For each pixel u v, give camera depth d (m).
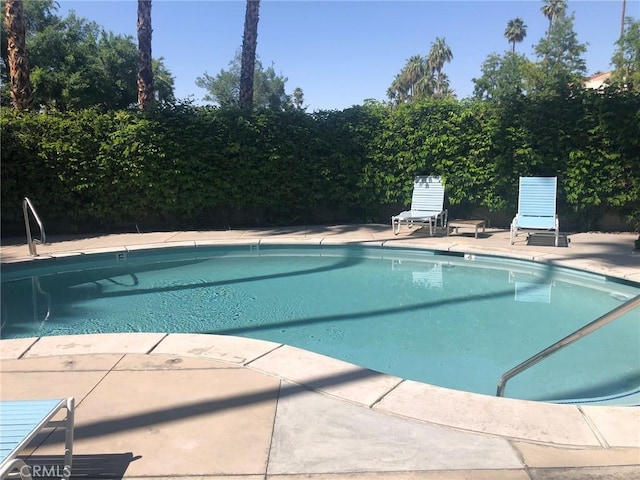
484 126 10.58
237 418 2.90
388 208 12.11
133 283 7.65
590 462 2.44
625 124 9.73
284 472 2.38
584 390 3.96
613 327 5.41
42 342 4.16
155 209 11.47
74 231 11.21
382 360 4.71
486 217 11.35
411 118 11.15
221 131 11.26
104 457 2.52
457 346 5.02
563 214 10.65
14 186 10.38
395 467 2.41
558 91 10.24
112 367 3.65
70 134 10.59
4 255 8.42
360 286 7.33
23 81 11.27
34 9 26.28
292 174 11.73
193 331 5.60
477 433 2.71
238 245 9.70
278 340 5.28
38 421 2.02
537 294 6.75
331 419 2.88
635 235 9.83
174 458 2.51
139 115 10.98
